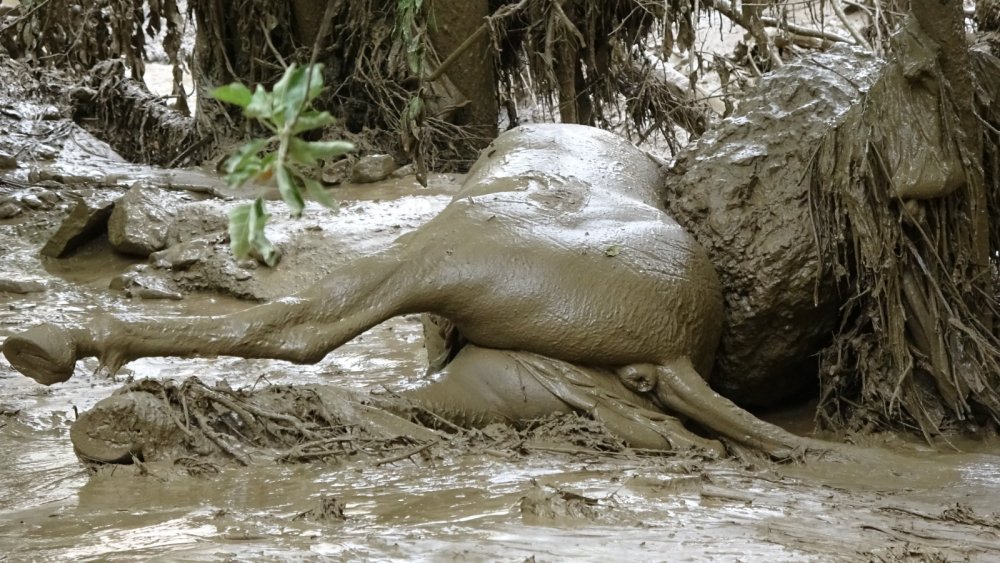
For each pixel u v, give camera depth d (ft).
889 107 33.55
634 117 76.89
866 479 29.19
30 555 19.99
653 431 31.81
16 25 87.25
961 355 33.58
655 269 32.94
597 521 22.02
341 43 76.28
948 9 32.37
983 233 34.12
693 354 33.42
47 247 58.59
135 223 57.47
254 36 76.33
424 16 59.62
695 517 22.63
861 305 35.24
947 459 30.94
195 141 78.64
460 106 73.05
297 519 22.25
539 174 36.32
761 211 35.70
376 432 29.60
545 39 70.64
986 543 21.81
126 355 29.94
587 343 32.17
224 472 26.91
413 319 51.60
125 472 26.78
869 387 34.68
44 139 74.49
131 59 83.15
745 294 35.55
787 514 23.36
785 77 38.14
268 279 52.65
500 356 32.83
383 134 74.02
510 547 19.80
